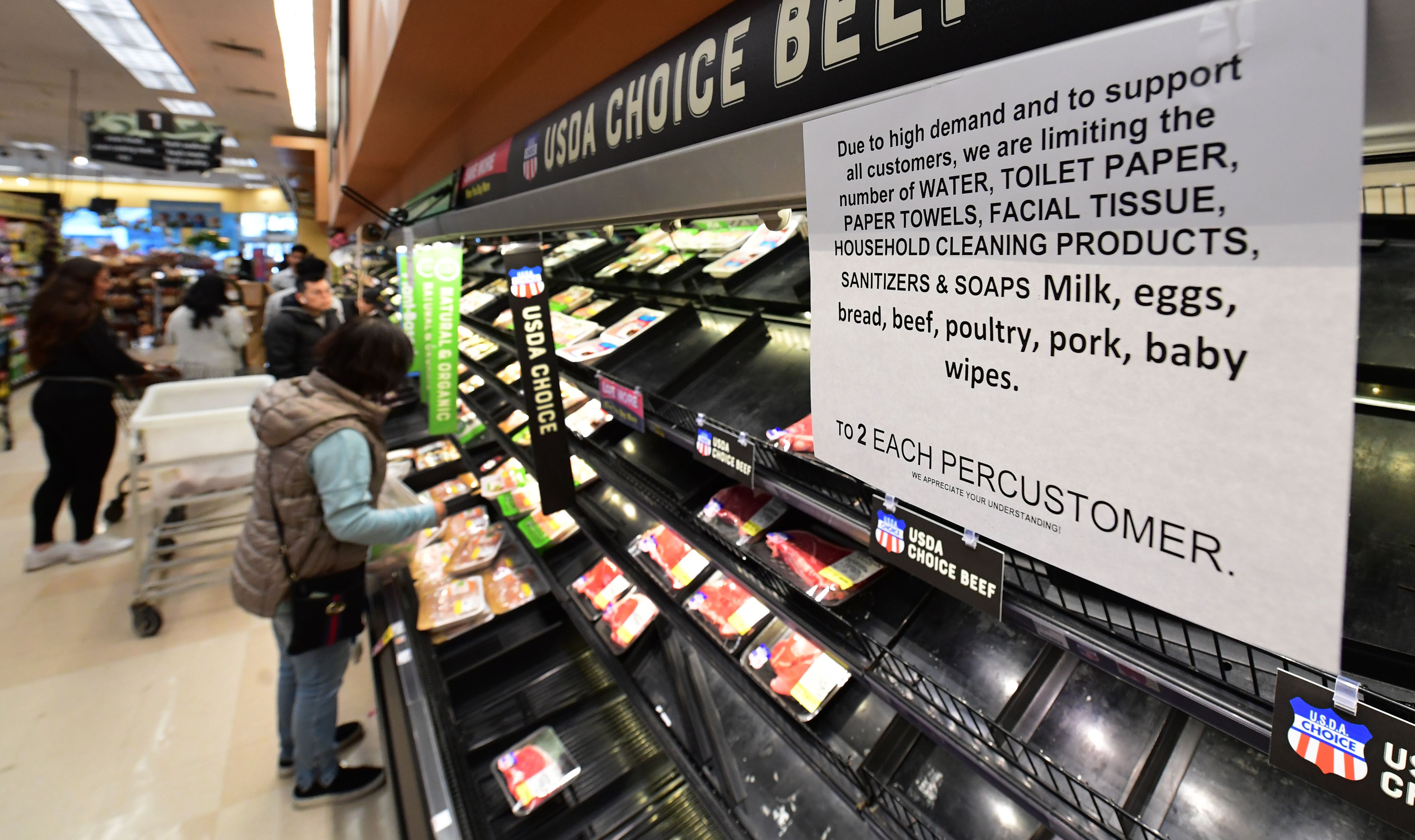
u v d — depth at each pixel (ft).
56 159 52.44
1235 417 0.99
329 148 29.60
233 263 50.49
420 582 8.27
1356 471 2.12
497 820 5.37
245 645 10.14
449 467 11.36
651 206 2.81
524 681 6.89
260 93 32.14
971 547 2.26
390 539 6.23
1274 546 0.98
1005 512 1.36
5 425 19.02
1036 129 1.14
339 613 6.37
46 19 22.94
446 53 3.51
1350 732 1.42
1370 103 0.90
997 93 1.18
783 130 1.90
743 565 4.03
